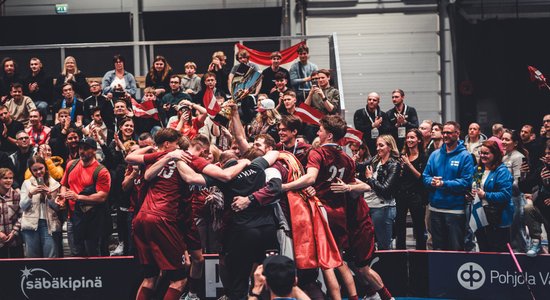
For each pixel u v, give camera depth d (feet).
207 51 55.06
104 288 35.70
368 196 38.06
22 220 38.04
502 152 38.60
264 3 60.95
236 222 29.19
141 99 50.03
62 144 42.83
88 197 36.63
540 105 60.80
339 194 30.96
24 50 55.26
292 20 60.85
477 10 61.26
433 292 36.45
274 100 45.57
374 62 61.21
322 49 60.23
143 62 55.01
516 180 40.55
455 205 36.19
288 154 30.66
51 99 48.67
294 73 48.08
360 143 40.24
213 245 36.40
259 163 29.55
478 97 61.36
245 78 37.93
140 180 33.30
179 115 41.68
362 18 61.26
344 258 32.55
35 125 44.11
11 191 38.19
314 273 30.01
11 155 42.29
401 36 61.36
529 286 35.42
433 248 37.04
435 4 61.31
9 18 60.80
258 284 26.17
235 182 29.27
